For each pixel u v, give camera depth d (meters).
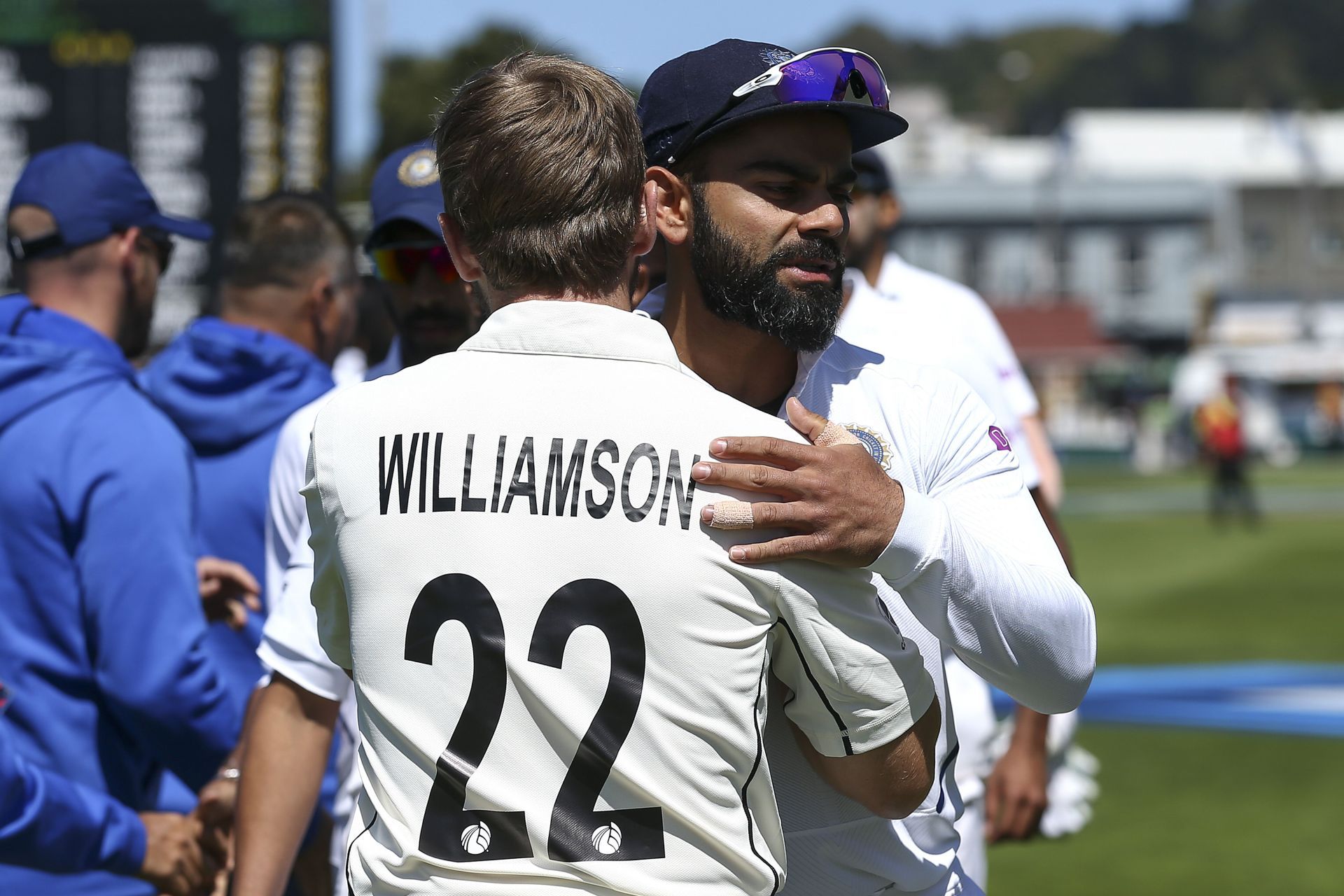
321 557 6.84
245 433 11.84
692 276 7.66
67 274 10.31
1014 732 13.39
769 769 6.89
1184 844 23.05
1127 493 111.56
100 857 9.17
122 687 9.51
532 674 6.02
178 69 35.84
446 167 6.66
